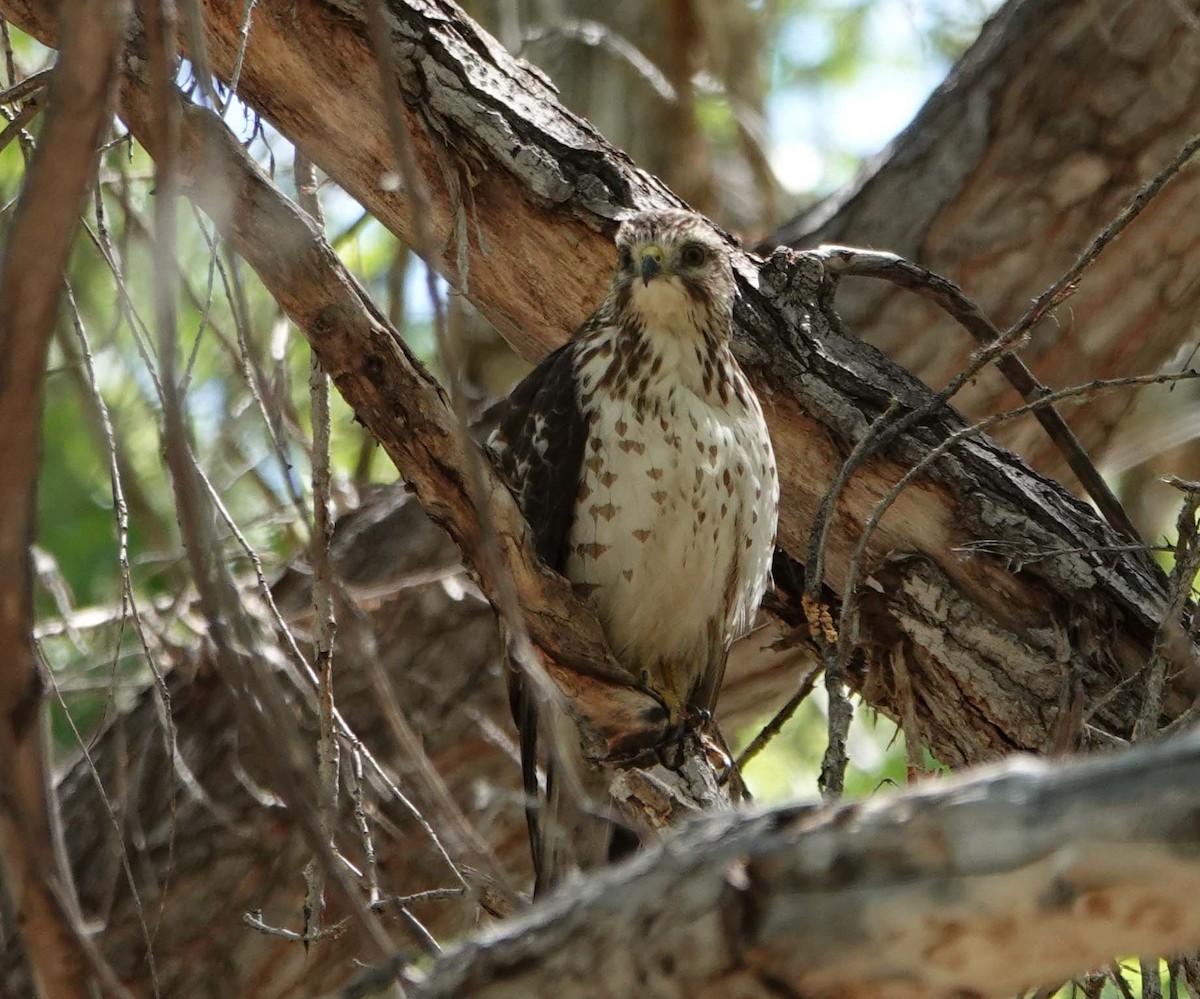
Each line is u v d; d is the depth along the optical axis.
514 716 9.68
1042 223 12.12
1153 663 7.36
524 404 10.16
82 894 11.85
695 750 8.49
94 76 4.10
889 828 4.00
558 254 9.49
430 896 7.23
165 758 12.07
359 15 8.76
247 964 11.84
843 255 9.45
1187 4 11.85
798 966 4.11
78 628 11.24
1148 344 12.49
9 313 4.14
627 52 14.50
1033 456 12.70
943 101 12.51
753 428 9.40
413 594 12.59
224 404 11.68
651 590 9.64
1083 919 3.71
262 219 6.78
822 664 8.84
